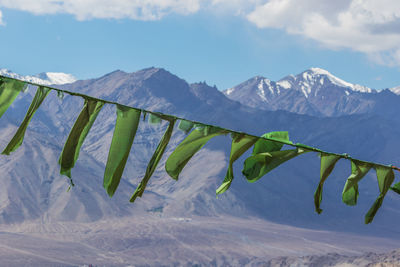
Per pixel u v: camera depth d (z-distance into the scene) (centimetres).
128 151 283
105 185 281
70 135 275
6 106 262
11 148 271
